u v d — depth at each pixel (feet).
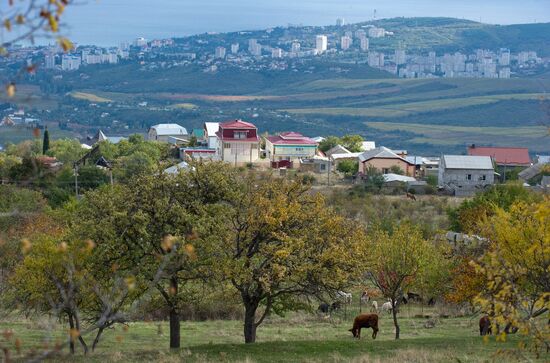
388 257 188.24
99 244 151.53
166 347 173.17
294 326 223.30
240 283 161.17
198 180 168.66
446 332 206.69
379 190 556.51
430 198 519.60
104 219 154.81
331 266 164.96
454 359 142.51
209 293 167.63
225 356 152.97
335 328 218.38
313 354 155.63
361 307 262.67
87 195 164.45
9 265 185.57
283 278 162.50
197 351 158.71
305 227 169.07
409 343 167.02
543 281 122.52
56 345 49.21
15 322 204.23
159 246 155.02
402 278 188.34
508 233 138.51
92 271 146.30
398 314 248.93
